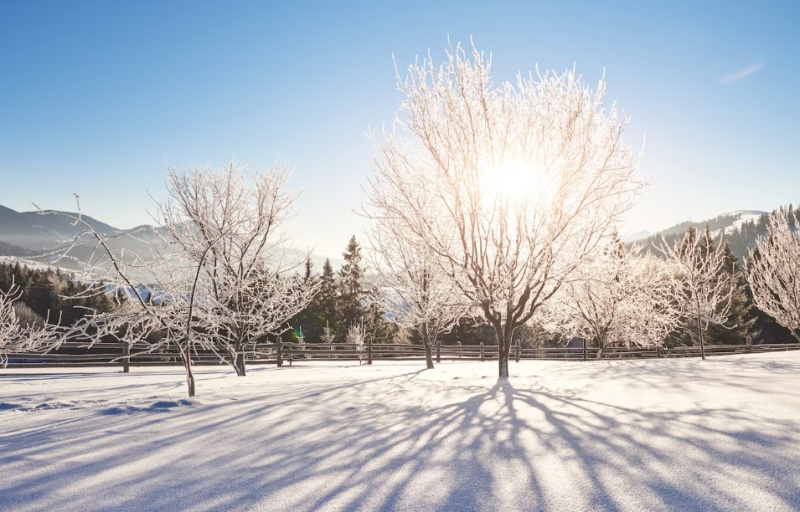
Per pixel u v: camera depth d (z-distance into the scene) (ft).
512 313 40.37
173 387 35.42
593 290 75.10
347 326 174.29
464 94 39.19
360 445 16.39
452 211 40.01
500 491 11.90
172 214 54.13
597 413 20.68
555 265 40.50
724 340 125.80
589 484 12.23
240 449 16.06
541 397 25.68
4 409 23.71
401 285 67.36
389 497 11.65
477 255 40.70
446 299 49.75
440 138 40.06
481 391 29.25
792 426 17.29
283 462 14.57
